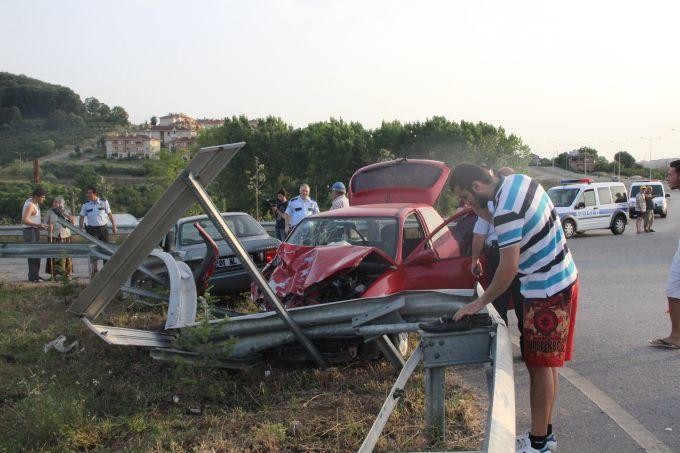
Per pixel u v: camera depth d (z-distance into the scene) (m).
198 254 9.27
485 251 6.62
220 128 81.81
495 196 3.73
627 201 25.09
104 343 7.06
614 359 6.68
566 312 3.72
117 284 5.76
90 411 5.11
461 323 3.71
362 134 79.56
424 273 6.87
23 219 12.56
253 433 4.62
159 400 5.41
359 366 6.29
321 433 4.59
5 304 9.70
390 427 4.64
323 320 5.68
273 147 79.44
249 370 6.04
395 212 7.55
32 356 6.75
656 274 12.97
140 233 5.25
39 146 191.38
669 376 6.04
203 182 5.34
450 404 5.10
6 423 4.85
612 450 4.41
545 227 3.67
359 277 6.75
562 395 5.59
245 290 9.35
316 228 7.61
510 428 2.42
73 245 12.02
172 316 6.09
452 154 76.94
